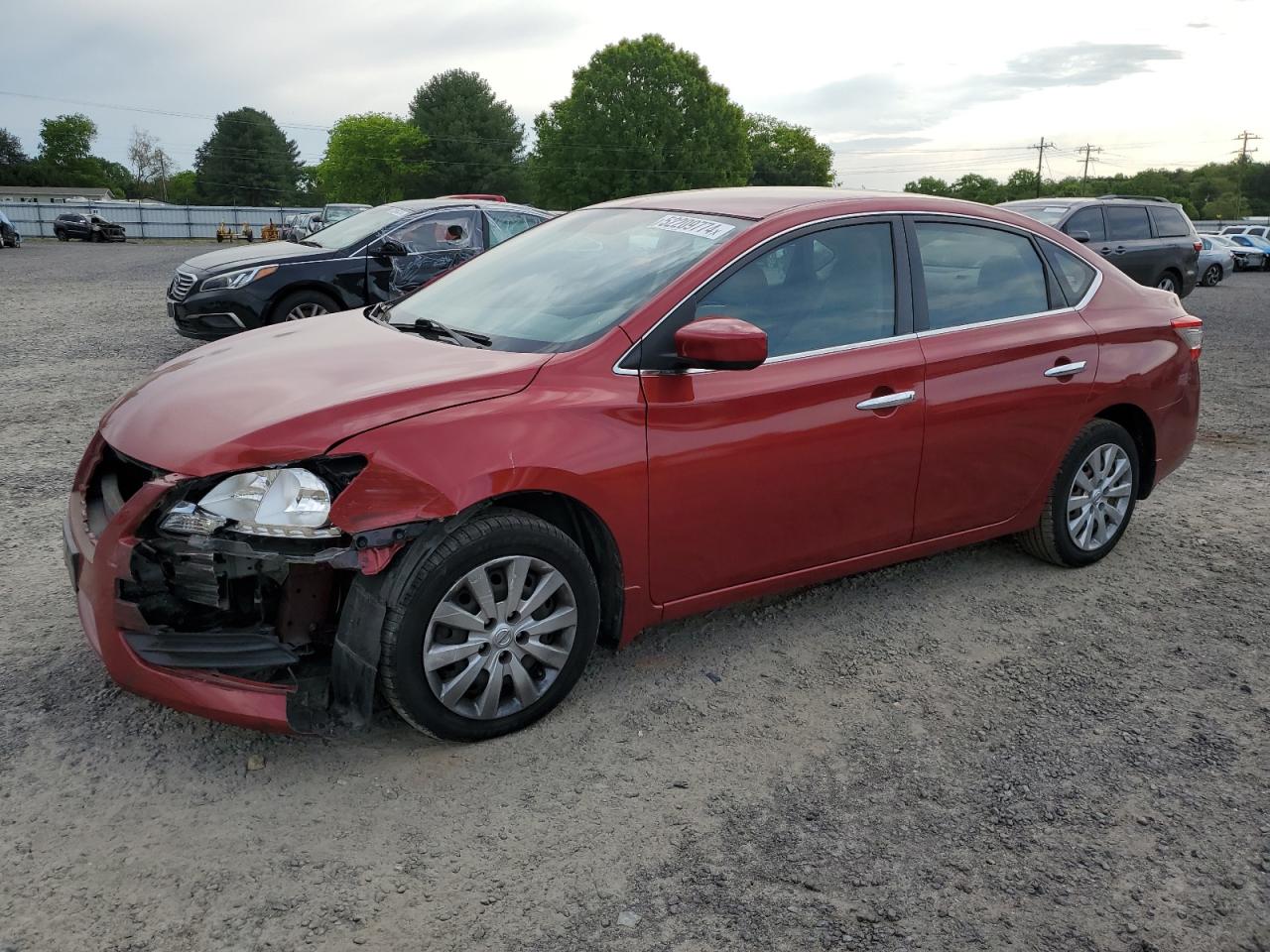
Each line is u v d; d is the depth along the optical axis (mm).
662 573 3195
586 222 4059
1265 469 6324
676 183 71000
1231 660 3672
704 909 2334
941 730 3148
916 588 4246
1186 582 4402
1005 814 2727
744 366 2938
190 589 2662
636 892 2387
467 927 2256
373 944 2193
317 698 2850
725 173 71875
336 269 9297
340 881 2391
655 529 3119
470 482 2713
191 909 2279
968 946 2248
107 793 2682
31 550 4355
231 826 2572
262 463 2607
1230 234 36375
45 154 117125
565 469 2877
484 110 91812
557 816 2660
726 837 2596
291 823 2592
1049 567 4516
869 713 3236
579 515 3117
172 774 2773
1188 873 2516
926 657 3629
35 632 3570
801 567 3543
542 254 3885
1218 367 10523
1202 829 2689
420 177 92688
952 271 3875
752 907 2346
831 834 2623
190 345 10344
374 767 2846
